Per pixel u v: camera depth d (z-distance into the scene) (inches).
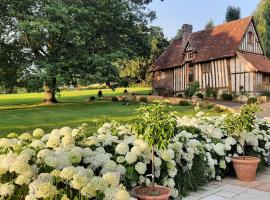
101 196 132.5
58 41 965.8
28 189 129.7
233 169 274.5
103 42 1098.1
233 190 233.9
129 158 184.5
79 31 893.8
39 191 119.4
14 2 879.7
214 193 226.1
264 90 1000.2
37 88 901.8
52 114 718.5
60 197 127.6
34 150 168.4
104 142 210.1
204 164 242.5
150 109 171.8
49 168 146.5
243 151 272.5
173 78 1231.5
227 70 1035.3
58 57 948.6
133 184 183.6
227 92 1029.2
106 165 172.4
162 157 198.2
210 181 257.0
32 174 134.6
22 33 896.3
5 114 734.5
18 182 127.0
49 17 880.3
